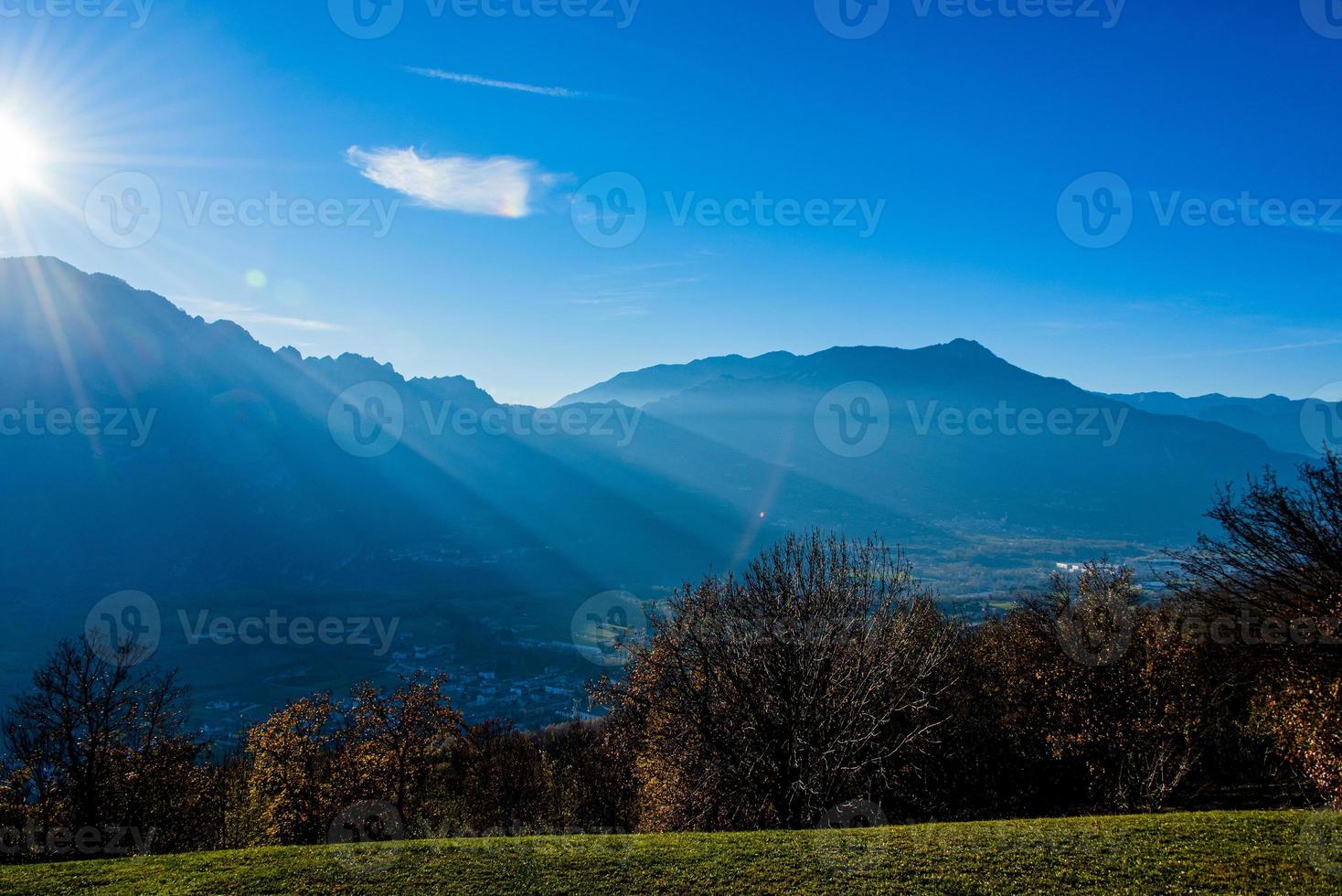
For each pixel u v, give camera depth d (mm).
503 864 11727
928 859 11375
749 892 10398
